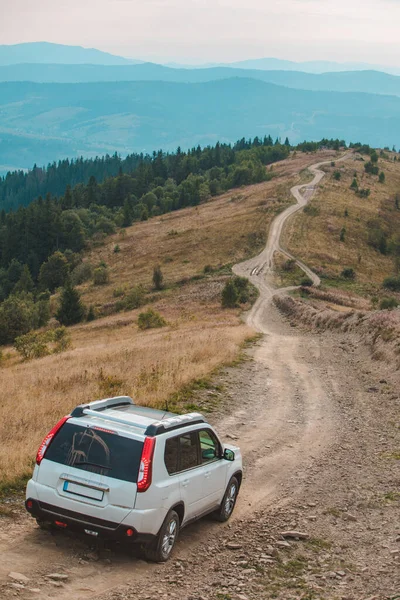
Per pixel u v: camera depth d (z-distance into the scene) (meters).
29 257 176.00
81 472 7.54
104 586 7.00
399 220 190.75
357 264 141.75
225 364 25.98
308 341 39.78
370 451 14.92
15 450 11.51
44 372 22.94
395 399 21.39
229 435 15.24
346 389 23.42
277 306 88.62
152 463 7.48
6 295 159.25
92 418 7.96
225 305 89.62
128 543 7.38
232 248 147.25
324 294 102.38
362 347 34.47
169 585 7.18
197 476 8.38
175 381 19.62
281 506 10.69
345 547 8.94
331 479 12.52
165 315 84.50
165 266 140.75
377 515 10.44
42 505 7.65
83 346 47.34
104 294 124.38
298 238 152.75
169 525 7.82
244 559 8.21
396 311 42.56
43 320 95.75
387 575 7.85
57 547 7.88
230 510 9.80
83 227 190.88
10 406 15.52
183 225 181.50
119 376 19.84
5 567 7.13
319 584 7.54
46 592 6.64
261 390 21.61
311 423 17.55
